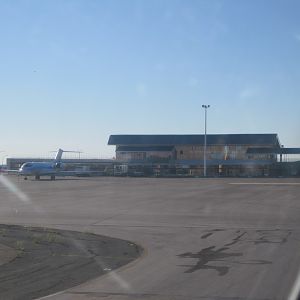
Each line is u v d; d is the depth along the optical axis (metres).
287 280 9.54
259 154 112.44
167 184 58.25
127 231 17.66
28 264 11.08
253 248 13.62
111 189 47.16
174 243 14.66
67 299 8.23
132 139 120.75
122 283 9.38
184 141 118.38
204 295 8.49
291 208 26.72
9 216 23.09
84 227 18.89
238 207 27.39
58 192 42.53
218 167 113.69
